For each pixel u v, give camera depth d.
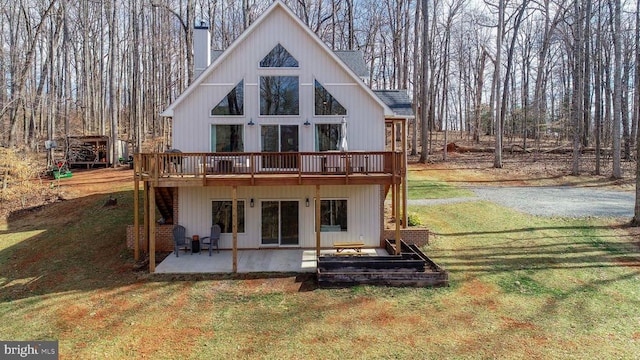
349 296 10.53
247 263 13.22
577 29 26.77
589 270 11.56
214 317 9.52
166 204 15.88
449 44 42.31
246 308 9.97
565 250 12.95
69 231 15.74
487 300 10.12
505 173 25.48
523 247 13.40
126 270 12.71
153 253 12.39
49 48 31.42
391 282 11.19
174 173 12.77
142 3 35.50
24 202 19.30
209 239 14.84
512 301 10.04
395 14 37.91
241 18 40.91
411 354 7.83
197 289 11.17
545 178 23.88
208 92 14.84
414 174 25.27
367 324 9.05
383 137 15.05
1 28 31.55
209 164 14.44
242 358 7.81
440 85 50.81
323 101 15.05
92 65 43.47
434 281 11.07
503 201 18.52
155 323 9.28
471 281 11.26
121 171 27.02
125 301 10.48
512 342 8.20
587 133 33.53
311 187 15.12
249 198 15.03
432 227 15.70
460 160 30.03
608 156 29.27
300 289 11.06
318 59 15.00
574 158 24.69
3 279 12.16
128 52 38.12
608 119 33.66
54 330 9.04
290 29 14.97
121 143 32.12
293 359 7.73
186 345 8.31
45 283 11.82
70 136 28.78
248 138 14.93
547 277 11.28
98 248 14.40
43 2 29.66
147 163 13.06
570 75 40.22
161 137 37.91
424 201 18.92
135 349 8.19
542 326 8.84
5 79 30.09
